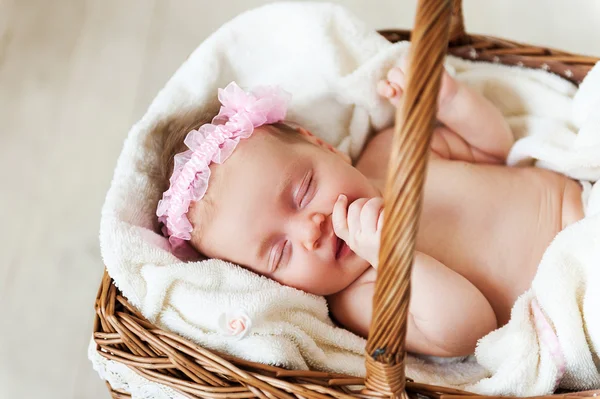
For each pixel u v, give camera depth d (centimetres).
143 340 105
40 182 178
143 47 198
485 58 145
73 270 168
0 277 167
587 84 131
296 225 115
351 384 93
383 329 81
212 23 203
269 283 116
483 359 108
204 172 116
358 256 117
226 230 117
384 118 142
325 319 121
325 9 134
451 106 132
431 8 72
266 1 205
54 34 200
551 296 102
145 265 113
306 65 135
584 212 124
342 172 120
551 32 191
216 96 133
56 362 157
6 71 194
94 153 182
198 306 110
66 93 191
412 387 91
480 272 122
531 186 127
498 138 135
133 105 190
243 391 96
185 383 99
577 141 127
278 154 118
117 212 118
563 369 100
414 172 73
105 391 155
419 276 112
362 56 137
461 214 125
